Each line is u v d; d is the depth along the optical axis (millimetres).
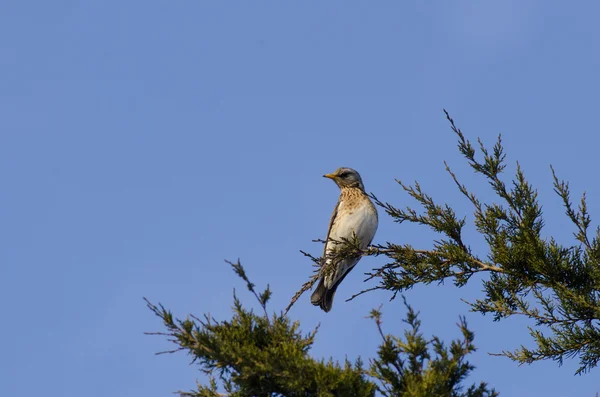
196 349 9500
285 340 9992
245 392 9836
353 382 9438
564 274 12945
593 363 12203
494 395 9531
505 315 12828
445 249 13789
